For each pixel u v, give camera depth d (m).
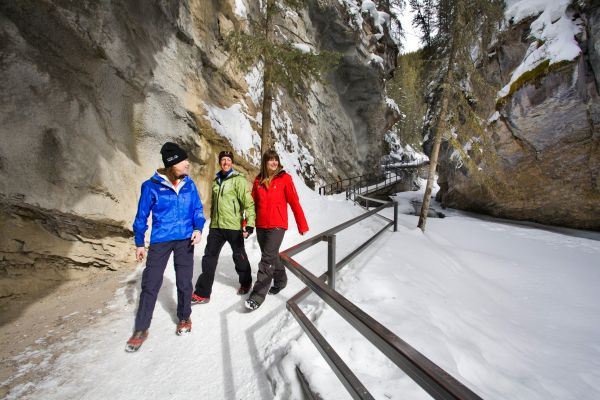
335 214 9.47
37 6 3.36
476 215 16.42
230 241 3.25
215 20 8.18
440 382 0.79
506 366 3.11
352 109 21.30
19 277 3.17
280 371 2.01
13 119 3.14
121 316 2.96
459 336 3.19
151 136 5.24
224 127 7.78
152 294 2.52
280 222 3.09
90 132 3.93
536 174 12.50
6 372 2.14
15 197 3.05
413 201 21.41
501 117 12.45
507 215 14.91
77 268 3.69
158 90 5.39
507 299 5.98
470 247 9.78
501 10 9.56
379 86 21.31
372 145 23.33
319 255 5.16
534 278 7.33
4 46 3.15
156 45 5.46
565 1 11.09
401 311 2.91
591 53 10.16
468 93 10.10
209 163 6.86
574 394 2.92
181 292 2.66
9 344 2.46
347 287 3.33
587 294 6.53
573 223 12.84
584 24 10.49
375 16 20.09
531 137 11.89
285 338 2.42
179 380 2.10
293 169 12.34
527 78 11.46
